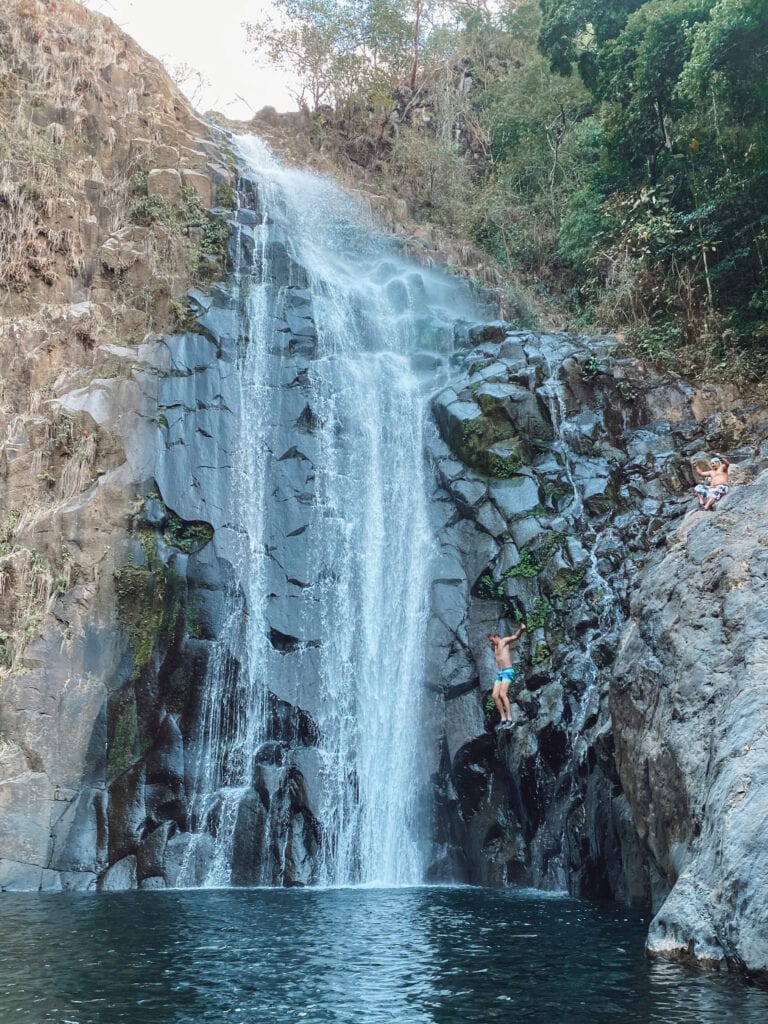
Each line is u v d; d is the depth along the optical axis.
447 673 16.33
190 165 23.47
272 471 18.17
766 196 21.67
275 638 16.91
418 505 18.66
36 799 14.42
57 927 10.30
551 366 19.98
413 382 20.56
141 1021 6.55
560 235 27.30
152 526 16.67
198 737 15.83
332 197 27.25
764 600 9.77
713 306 22.75
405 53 35.00
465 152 34.38
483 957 8.71
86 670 15.40
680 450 18.83
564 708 15.06
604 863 13.38
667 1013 6.61
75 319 19.31
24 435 17.38
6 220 20.41
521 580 16.80
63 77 23.66
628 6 24.89
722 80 20.30
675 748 10.00
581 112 31.28
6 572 15.86
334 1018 6.63
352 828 15.90
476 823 15.56
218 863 15.12
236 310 19.98
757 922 7.54
